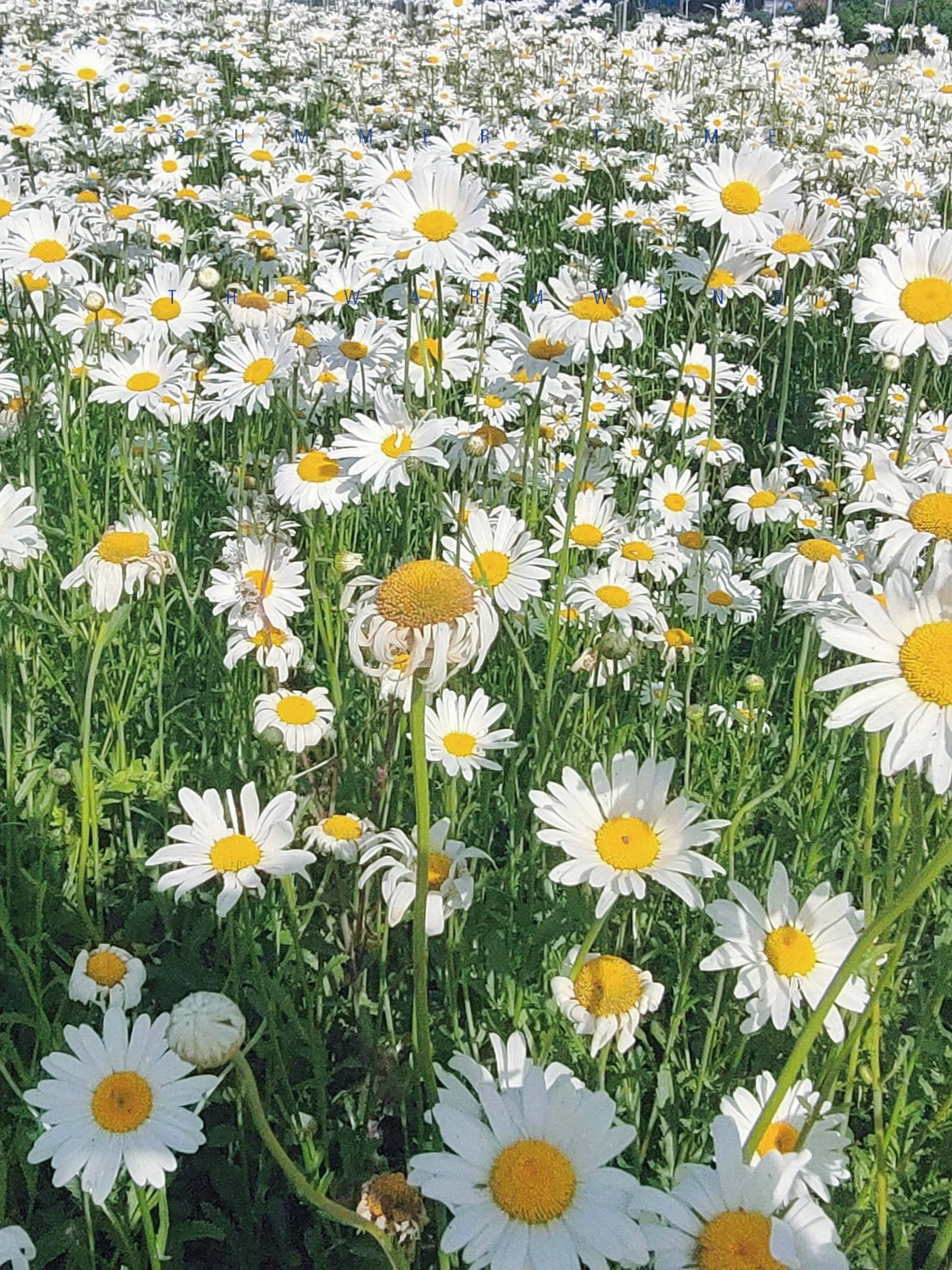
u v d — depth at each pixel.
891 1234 0.52
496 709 0.67
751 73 2.82
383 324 1.10
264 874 0.63
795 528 1.11
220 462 1.15
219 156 2.10
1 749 0.75
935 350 0.65
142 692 0.81
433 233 0.77
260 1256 0.56
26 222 1.05
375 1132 0.59
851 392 1.40
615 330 0.84
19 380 1.00
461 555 0.73
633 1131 0.36
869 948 0.41
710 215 0.84
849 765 0.82
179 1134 0.42
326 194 1.73
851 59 3.15
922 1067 0.60
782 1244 0.33
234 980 0.57
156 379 0.94
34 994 0.54
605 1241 0.35
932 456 0.85
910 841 0.62
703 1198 0.36
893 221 2.04
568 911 0.55
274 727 0.67
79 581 0.72
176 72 2.59
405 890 0.56
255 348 0.92
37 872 0.66
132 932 0.67
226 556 0.78
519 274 1.35
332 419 1.11
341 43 2.99
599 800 0.48
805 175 2.03
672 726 0.81
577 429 1.14
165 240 1.42
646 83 2.62
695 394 1.25
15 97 2.12
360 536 1.03
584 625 0.84
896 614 0.41
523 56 2.79
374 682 0.72
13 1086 0.52
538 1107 0.37
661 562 0.92
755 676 0.76
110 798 0.75
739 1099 0.45
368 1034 0.60
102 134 1.98
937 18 3.62
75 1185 0.48
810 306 1.67
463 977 0.58
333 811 0.67
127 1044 0.43
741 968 0.50
